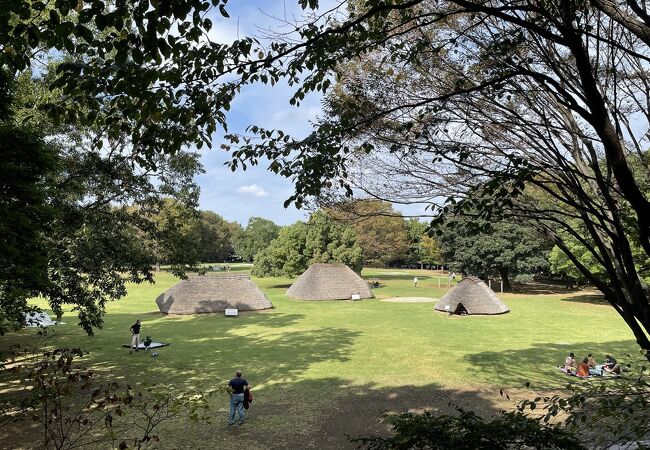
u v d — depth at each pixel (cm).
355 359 1778
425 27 530
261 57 447
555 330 2447
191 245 1781
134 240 1655
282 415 1162
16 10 336
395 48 489
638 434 463
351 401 1273
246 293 3328
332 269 4203
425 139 500
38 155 1040
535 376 1523
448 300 3170
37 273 1049
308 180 461
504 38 467
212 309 3144
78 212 1389
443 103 520
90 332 1510
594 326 2581
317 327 2548
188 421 1112
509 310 3219
